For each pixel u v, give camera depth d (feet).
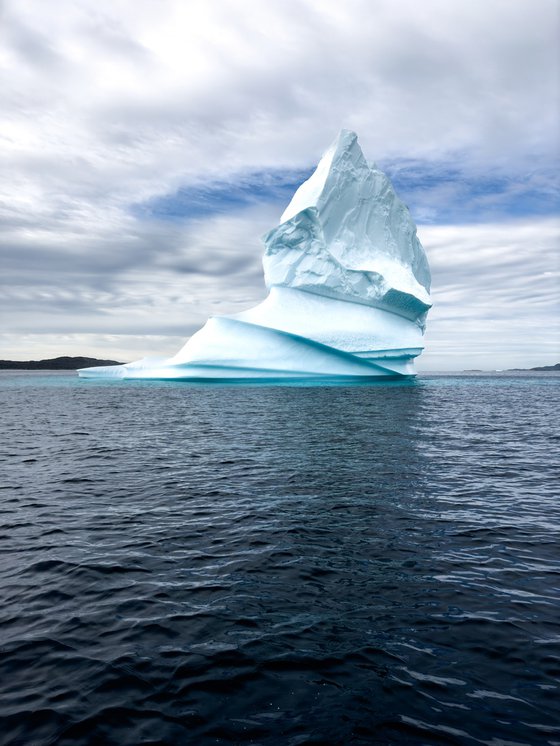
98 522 27.32
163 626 16.78
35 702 13.07
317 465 40.98
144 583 19.97
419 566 21.36
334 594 18.94
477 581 19.93
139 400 106.93
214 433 58.90
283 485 34.65
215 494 32.60
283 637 16.08
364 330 157.99
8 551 23.29
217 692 13.50
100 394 126.11
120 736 11.91
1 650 15.37
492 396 125.08
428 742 11.69
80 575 20.71
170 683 13.84
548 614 17.34
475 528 25.93
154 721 12.43
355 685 13.74
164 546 23.82
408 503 30.35
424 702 13.05
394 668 14.43
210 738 11.87
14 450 49.34
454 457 44.55
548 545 23.70
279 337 155.43
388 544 23.84
